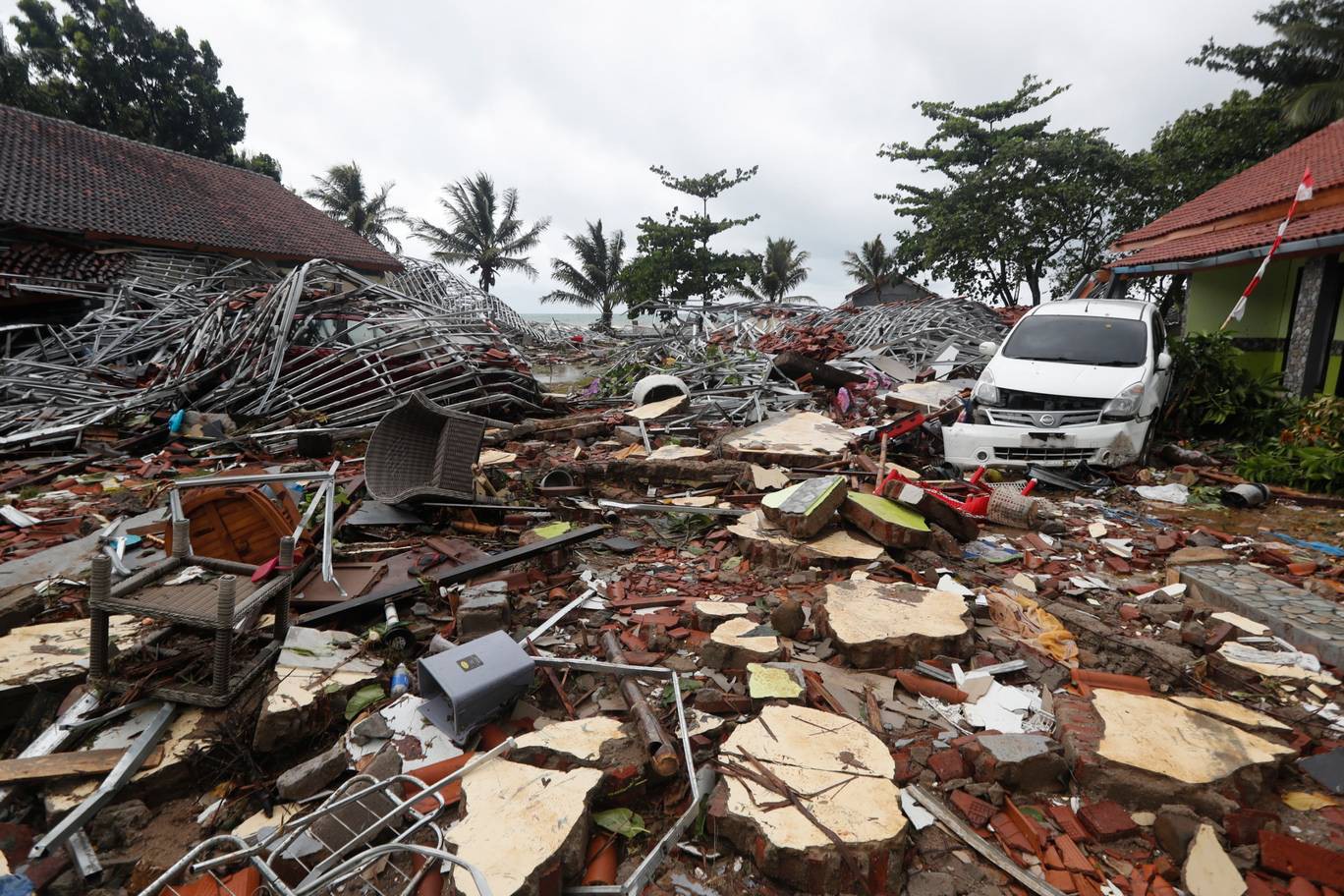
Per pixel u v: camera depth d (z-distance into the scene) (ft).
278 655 12.98
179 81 126.00
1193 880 8.76
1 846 9.59
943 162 107.86
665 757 10.29
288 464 29.37
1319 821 9.78
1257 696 12.78
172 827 10.27
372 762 10.80
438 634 14.62
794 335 56.95
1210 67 89.40
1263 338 43.98
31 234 63.98
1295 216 37.35
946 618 14.37
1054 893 8.62
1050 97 104.27
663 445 32.45
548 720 12.17
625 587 17.62
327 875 8.63
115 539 18.80
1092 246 101.14
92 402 36.22
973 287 112.98
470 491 21.66
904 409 37.58
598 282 171.73
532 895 8.41
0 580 16.79
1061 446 26.53
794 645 14.33
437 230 169.07
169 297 55.77
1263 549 19.89
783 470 26.30
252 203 96.27
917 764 10.79
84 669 12.50
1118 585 17.93
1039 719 11.91
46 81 115.24
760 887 8.91
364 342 39.91
